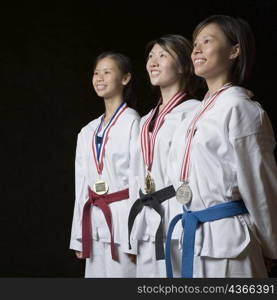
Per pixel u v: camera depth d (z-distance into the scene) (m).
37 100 6.29
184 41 3.11
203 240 2.34
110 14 6.56
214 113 2.40
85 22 6.48
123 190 3.33
